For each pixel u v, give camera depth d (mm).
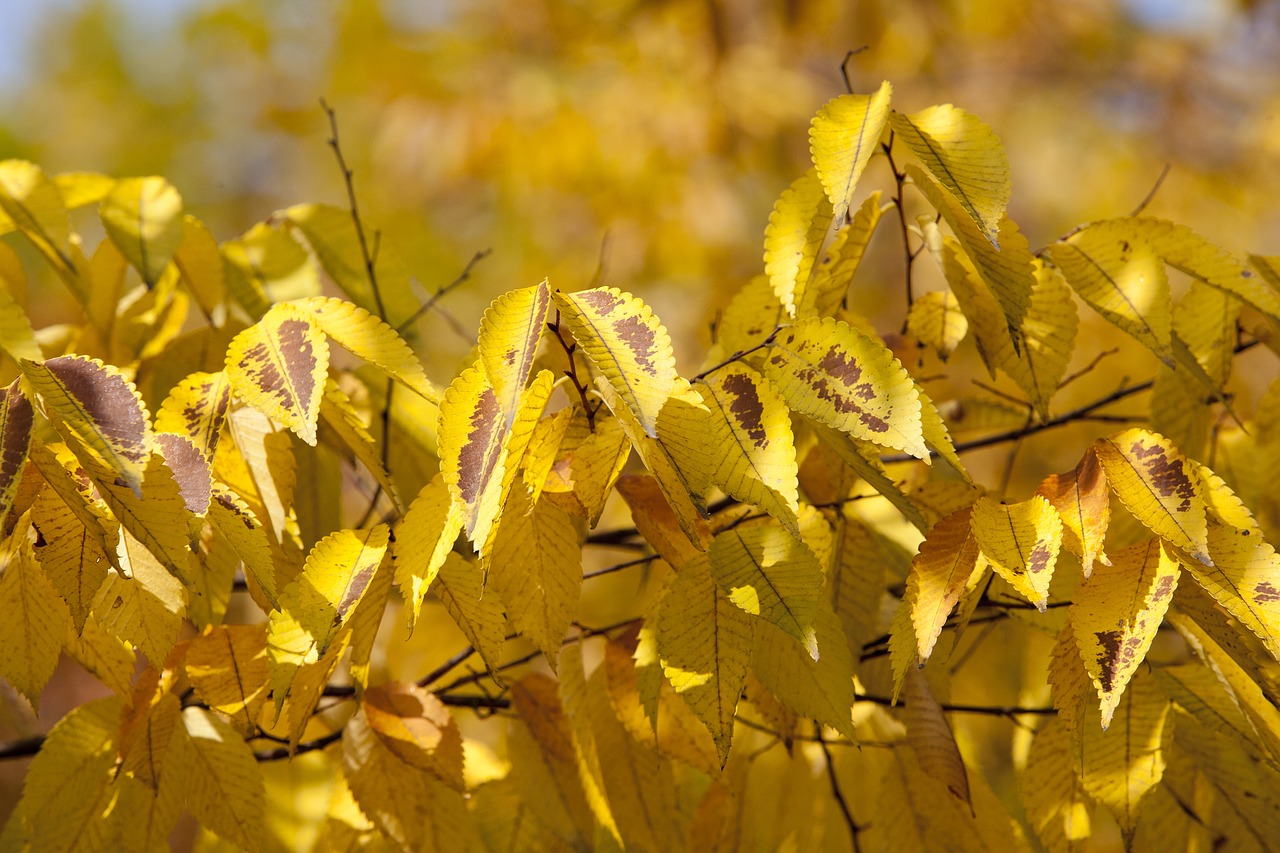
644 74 4016
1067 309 1481
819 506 1533
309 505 1610
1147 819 1534
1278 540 1567
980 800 1532
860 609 1517
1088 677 1407
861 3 3873
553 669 1430
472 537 1356
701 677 1406
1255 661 1403
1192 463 1394
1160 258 1479
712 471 1368
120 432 1376
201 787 1485
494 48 4156
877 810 1540
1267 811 1492
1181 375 1546
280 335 1424
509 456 1368
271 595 1398
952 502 1529
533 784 1544
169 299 1642
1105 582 1395
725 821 1558
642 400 1353
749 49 4121
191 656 1466
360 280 1639
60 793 1485
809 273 1450
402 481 1614
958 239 1435
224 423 1472
